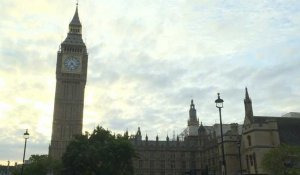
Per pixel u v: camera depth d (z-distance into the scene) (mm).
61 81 172875
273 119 98062
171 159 164500
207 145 150625
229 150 114500
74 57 176375
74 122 167375
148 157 163375
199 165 161750
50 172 131875
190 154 166125
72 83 173875
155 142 170625
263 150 91688
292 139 95062
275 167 74125
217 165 134375
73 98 171250
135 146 163125
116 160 94500
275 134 94000
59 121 166375
